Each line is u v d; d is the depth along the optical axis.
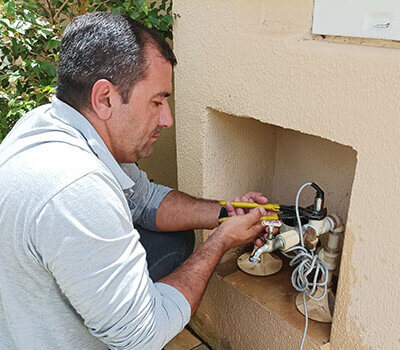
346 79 0.86
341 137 0.90
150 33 0.85
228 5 1.06
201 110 1.25
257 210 1.07
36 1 1.60
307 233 1.08
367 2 0.84
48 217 0.71
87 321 0.77
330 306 1.17
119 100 0.81
